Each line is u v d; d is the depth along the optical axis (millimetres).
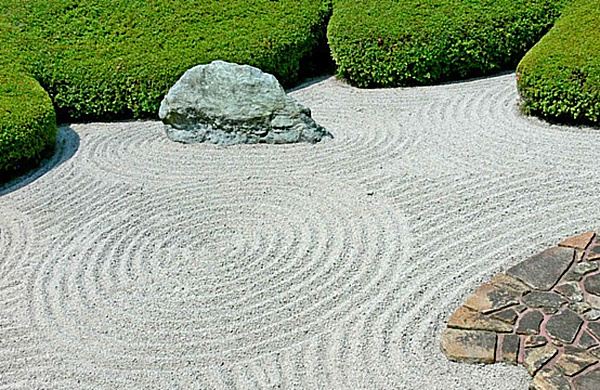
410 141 8164
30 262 6238
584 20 8914
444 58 9859
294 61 10445
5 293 5820
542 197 6617
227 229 6617
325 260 5980
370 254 5984
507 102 9023
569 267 5414
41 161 8359
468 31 9820
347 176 7426
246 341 5109
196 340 5156
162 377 4816
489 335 4820
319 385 4641
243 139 8422
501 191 6801
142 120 9594
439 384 4551
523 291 5199
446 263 5758
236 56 9953
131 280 5910
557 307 4996
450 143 8008
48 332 5316
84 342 5195
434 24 9836
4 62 9656
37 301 5688
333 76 10805
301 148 8203
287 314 5355
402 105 9312
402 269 5746
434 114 8898
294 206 6914
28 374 4914
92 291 5777
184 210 7000
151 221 6820
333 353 4914
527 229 6102
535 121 8422
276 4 11039
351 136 8445
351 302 5418
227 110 8375
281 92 8312
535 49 8758
